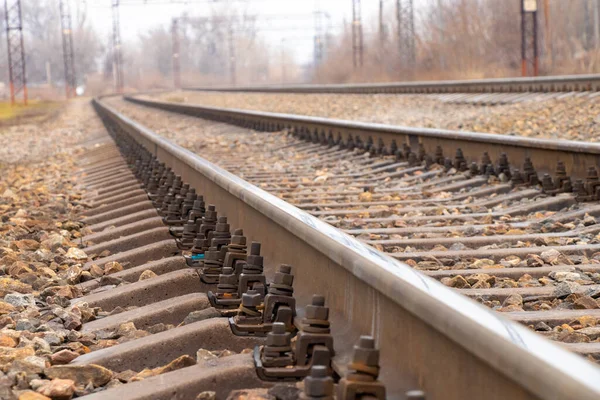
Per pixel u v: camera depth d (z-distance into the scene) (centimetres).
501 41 5222
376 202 809
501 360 197
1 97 11656
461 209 755
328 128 1471
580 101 2044
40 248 682
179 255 589
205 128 2278
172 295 480
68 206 937
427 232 652
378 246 593
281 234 456
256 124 1969
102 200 941
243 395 290
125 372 349
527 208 734
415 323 265
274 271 453
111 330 420
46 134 2984
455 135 1020
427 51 5834
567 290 450
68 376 340
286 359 307
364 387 244
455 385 234
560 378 174
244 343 362
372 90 4106
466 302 238
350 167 1128
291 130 1689
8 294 493
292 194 881
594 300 428
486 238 604
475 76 5047
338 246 340
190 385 303
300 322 344
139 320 425
